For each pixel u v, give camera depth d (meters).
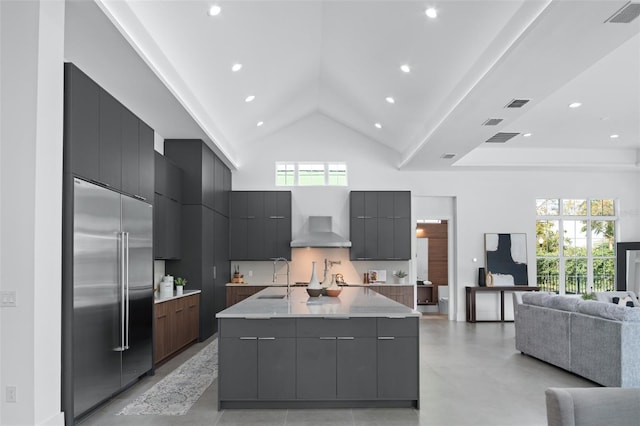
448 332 9.66
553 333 6.55
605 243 11.79
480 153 10.95
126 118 5.26
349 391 4.68
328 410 4.68
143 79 5.55
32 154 3.63
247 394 4.66
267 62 7.11
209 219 9.04
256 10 5.52
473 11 5.11
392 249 10.84
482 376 6.12
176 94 6.18
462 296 11.39
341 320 4.71
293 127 11.34
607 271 11.74
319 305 5.39
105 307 4.62
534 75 5.57
